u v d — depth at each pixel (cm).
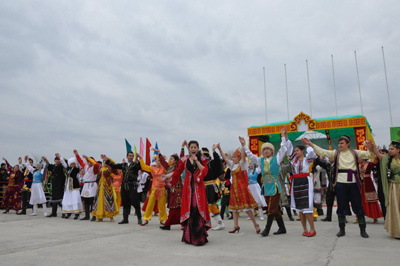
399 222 573
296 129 1808
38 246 519
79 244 538
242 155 681
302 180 632
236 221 689
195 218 552
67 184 1034
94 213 938
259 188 928
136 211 878
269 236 634
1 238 605
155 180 840
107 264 403
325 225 812
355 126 1684
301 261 413
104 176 947
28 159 1226
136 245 534
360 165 881
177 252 479
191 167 579
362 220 612
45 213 1109
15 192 1238
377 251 474
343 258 428
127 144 909
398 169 597
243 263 405
